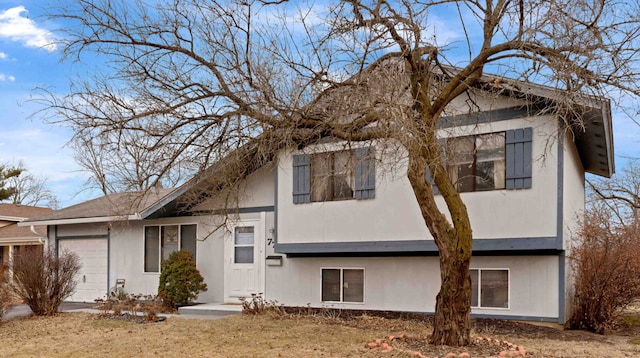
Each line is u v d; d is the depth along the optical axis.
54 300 14.16
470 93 11.33
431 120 8.70
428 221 8.71
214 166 9.73
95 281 17.77
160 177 9.30
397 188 12.53
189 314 13.66
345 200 13.14
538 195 11.04
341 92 8.53
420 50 8.87
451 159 10.66
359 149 10.84
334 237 13.21
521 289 11.52
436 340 8.86
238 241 15.30
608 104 10.00
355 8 8.55
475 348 8.55
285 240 13.85
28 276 13.80
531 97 10.93
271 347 9.36
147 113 8.69
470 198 11.65
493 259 11.85
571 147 12.45
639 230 12.12
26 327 12.29
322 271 13.96
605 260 11.15
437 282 12.52
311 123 8.73
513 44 8.30
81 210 18.52
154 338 10.42
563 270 11.16
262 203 15.01
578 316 11.27
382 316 12.70
